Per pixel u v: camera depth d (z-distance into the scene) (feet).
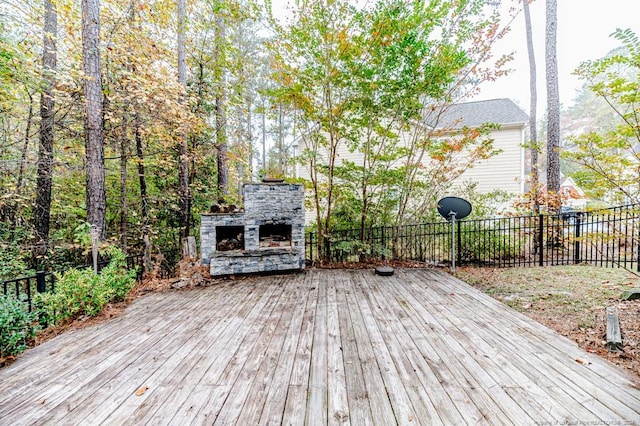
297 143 28.45
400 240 20.26
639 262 13.21
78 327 9.99
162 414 5.46
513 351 7.64
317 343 8.38
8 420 5.36
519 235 19.74
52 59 18.16
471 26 16.24
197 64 25.48
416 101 17.54
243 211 17.72
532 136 25.66
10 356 7.81
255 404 5.70
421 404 5.60
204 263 16.71
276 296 13.20
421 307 11.32
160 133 20.30
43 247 18.52
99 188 16.17
